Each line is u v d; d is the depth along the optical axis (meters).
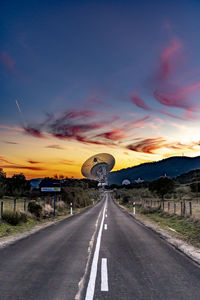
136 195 84.12
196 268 6.34
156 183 59.94
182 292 4.70
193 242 10.24
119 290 4.79
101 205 55.34
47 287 4.90
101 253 8.08
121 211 33.88
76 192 49.12
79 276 5.63
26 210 21.23
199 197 57.59
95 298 4.39
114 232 13.27
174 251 8.44
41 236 11.71
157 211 27.34
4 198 46.94
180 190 77.94
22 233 12.73
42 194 52.75
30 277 5.51
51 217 23.88
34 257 7.43
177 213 22.89
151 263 6.82
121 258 7.40
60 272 5.92
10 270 6.04
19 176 67.38
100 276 5.64
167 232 13.27
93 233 12.84
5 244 9.59
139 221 19.69
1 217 16.03
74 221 19.73
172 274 5.82
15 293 4.57
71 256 7.62
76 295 4.52
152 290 4.79
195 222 15.98
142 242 10.20
